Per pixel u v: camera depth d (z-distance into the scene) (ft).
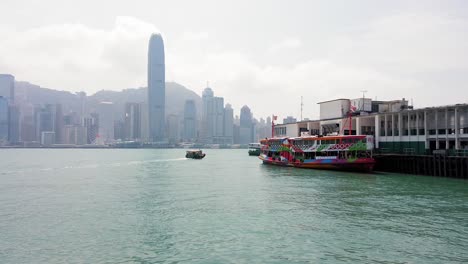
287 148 315.99
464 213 121.80
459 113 228.02
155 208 136.87
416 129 251.39
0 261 81.41
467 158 202.18
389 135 277.64
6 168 355.56
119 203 147.74
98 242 94.73
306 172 265.13
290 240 95.20
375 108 314.96
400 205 135.85
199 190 184.14
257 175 261.24
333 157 262.06
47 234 101.81
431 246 88.99
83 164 425.28
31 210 134.41
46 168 355.36
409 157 235.61
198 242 94.43
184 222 114.73
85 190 186.91
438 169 218.79
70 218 120.88
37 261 81.51
